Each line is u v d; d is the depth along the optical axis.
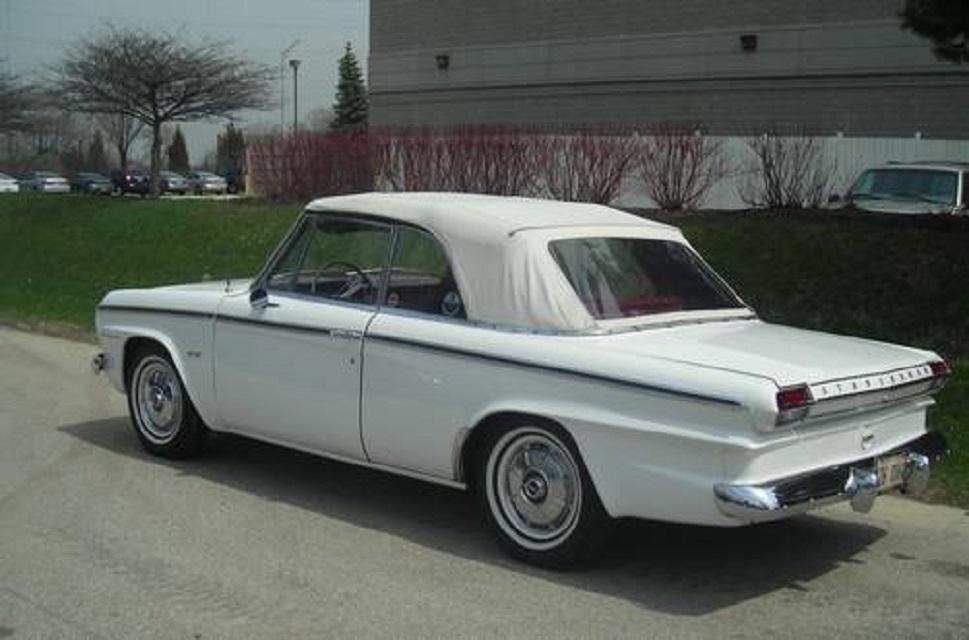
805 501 4.89
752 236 13.02
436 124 31.67
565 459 5.35
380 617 4.83
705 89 25.80
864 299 11.10
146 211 20.80
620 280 5.84
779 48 24.42
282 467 7.31
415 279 6.01
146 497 6.61
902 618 4.93
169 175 63.75
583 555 5.36
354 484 6.94
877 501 6.81
